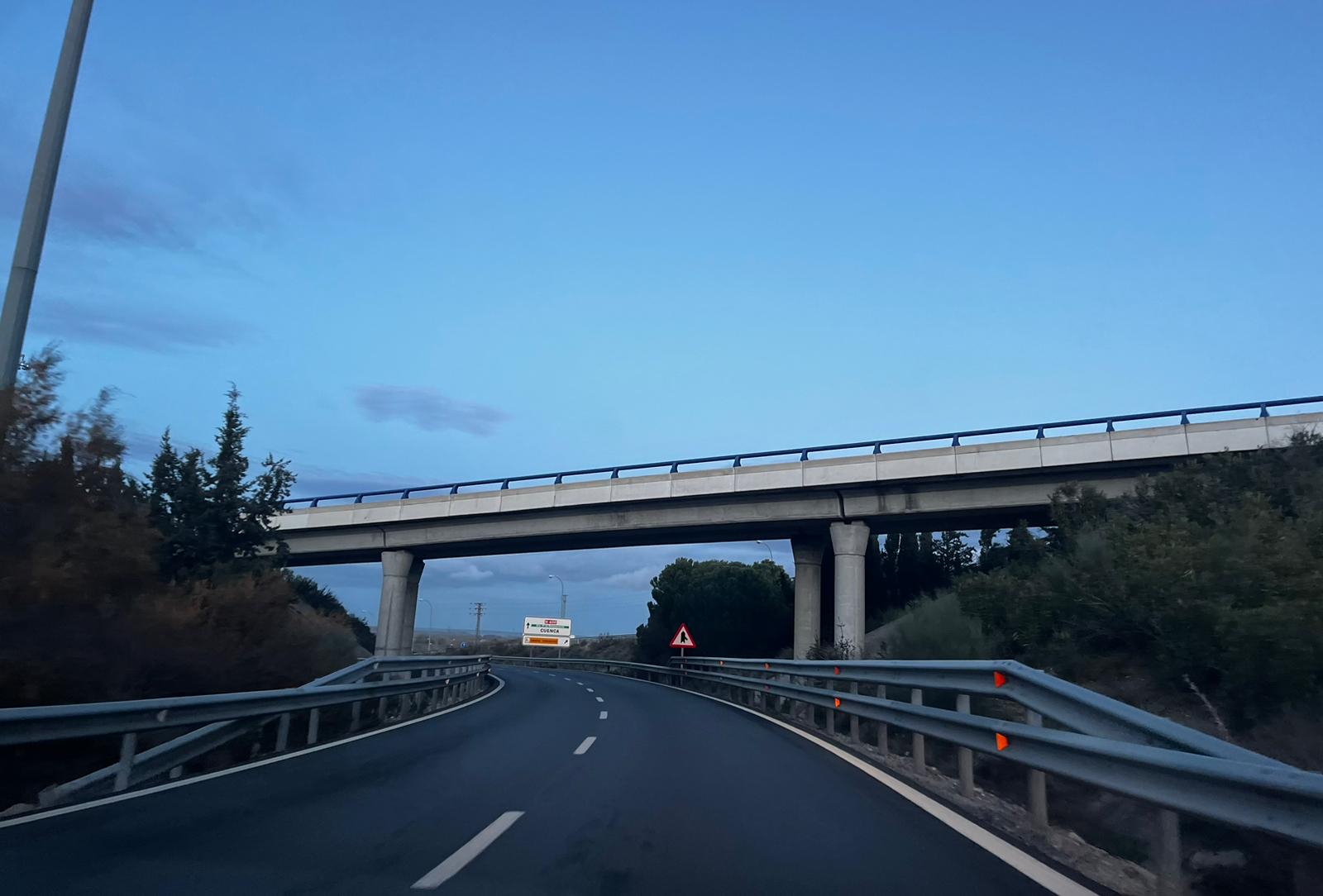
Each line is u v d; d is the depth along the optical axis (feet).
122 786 32.60
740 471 112.27
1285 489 59.36
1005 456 96.17
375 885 21.48
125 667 40.81
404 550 140.36
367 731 53.78
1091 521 67.26
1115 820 31.71
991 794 36.68
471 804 31.09
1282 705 35.06
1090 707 23.47
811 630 120.06
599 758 42.50
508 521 130.00
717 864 23.76
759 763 41.42
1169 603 41.96
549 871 22.91
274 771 37.52
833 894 21.24
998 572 61.72
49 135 39.65
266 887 21.24
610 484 121.29
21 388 42.80
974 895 21.09
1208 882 24.35
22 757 36.24
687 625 168.45
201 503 67.26
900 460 102.32
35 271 39.09
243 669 50.85
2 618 37.47
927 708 36.81
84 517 42.68
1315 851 15.53
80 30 40.65
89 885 21.09
